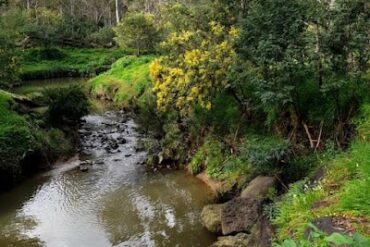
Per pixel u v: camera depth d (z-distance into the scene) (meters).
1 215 12.61
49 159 16.81
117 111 25.55
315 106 12.33
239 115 14.62
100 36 56.00
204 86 14.05
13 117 17.02
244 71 12.97
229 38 13.94
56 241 10.96
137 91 25.94
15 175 14.98
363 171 7.30
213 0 15.62
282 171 11.23
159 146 16.98
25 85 36.62
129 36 42.22
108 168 16.19
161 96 15.38
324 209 6.93
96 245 10.69
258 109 13.84
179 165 15.78
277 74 11.48
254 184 11.35
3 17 50.28
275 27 11.63
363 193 6.40
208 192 13.36
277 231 7.85
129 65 33.97
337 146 11.11
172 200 13.08
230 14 15.31
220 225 10.77
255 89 13.64
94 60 47.88
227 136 14.50
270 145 11.87
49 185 14.79
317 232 4.50
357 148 8.82
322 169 9.40
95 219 12.13
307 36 11.09
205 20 15.84
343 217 6.12
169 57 15.64
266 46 11.18
